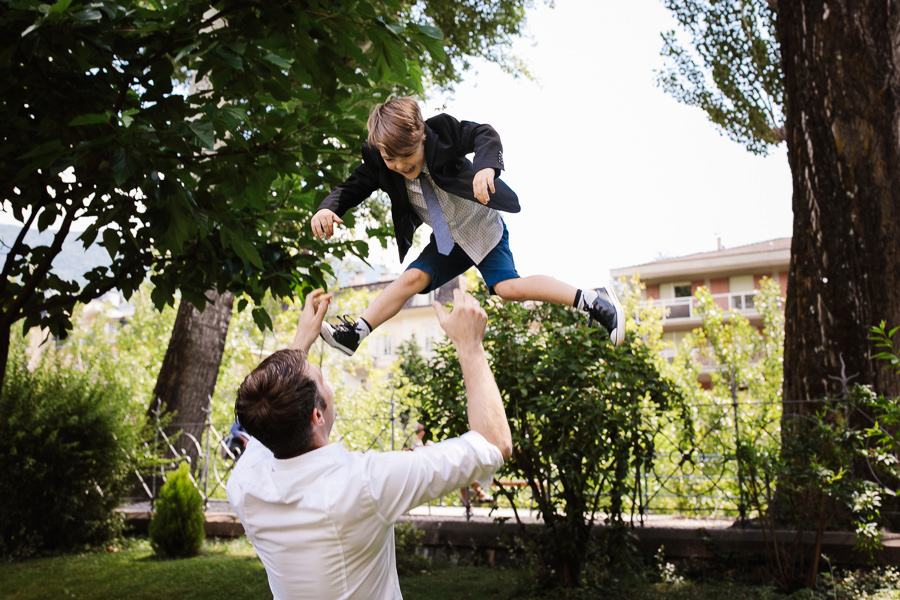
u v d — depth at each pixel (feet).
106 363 32.53
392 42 11.26
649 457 19.51
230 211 14.83
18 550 26.55
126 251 14.46
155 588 21.26
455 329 5.98
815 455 17.67
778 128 35.86
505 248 8.93
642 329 48.16
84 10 9.54
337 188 8.63
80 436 28.22
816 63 22.62
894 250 21.48
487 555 23.50
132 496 33.83
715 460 23.34
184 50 10.32
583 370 18.45
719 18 35.78
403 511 5.71
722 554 20.51
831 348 21.58
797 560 19.54
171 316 60.90
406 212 8.73
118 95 12.20
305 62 11.96
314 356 57.31
